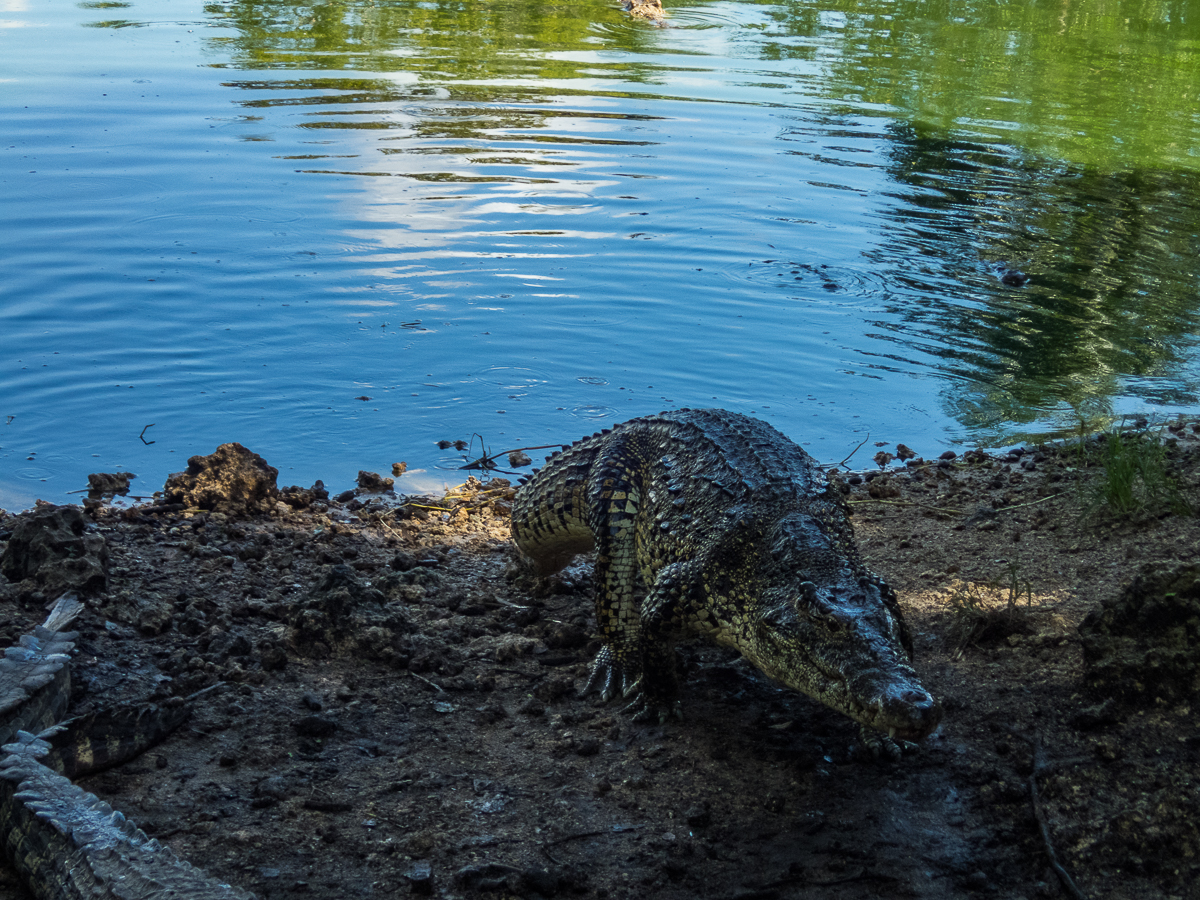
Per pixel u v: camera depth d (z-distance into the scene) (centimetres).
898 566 426
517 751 360
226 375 518
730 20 1503
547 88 1048
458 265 619
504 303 579
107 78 977
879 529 450
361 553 432
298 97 951
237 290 574
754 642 359
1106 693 362
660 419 404
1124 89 1205
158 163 752
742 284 622
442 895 326
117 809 337
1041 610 396
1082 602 397
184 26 1247
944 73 1241
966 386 539
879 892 330
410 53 1173
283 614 395
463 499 468
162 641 380
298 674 376
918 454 498
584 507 402
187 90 947
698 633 371
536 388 522
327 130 859
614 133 905
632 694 378
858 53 1321
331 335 547
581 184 773
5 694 339
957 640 388
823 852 337
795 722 370
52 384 504
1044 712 364
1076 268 682
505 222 691
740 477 376
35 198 668
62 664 347
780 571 357
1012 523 446
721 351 553
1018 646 384
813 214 743
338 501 464
